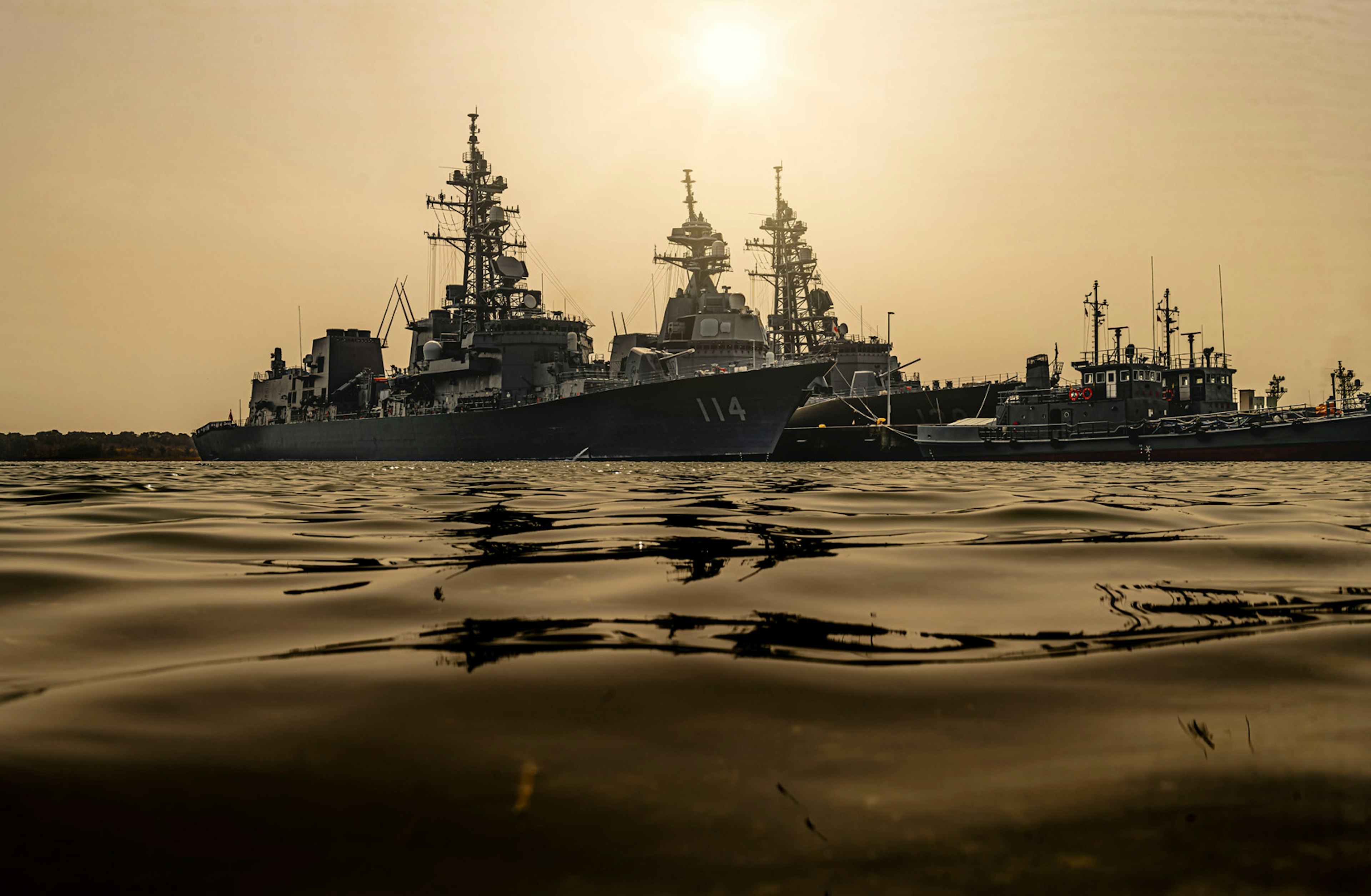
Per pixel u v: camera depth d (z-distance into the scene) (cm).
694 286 7906
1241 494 1944
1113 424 5772
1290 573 673
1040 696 328
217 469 6309
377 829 214
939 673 365
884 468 4922
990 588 606
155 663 392
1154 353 6494
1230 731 285
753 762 259
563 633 455
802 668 373
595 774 250
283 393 10794
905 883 185
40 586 632
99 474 5012
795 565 726
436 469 5150
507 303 8075
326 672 369
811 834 211
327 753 267
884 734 285
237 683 351
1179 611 513
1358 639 420
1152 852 200
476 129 8369
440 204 8306
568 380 7150
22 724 294
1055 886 183
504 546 910
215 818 220
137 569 735
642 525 1172
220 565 760
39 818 218
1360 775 243
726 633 454
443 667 377
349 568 736
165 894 181
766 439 5775
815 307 8931
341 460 8819
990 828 214
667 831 213
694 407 5878
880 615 508
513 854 201
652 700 322
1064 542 893
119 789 238
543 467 5491
